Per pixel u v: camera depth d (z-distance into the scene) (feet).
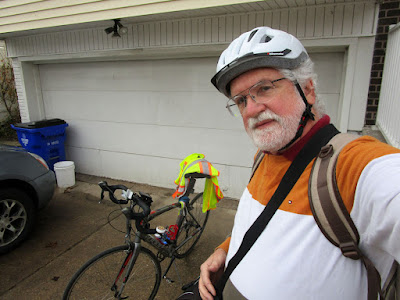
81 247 9.78
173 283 7.98
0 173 9.07
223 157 12.98
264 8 9.79
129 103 14.58
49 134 14.94
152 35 12.26
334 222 2.38
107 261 6.44
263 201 3.11
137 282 7.70
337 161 2.49
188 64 12.79
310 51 10.39
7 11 13.37
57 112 16.97
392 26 9.25
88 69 15.28
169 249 7.45
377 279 2.31
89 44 13.92
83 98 15.83
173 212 12.02
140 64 13.84
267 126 3.02
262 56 2.90
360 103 9.71
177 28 11.69
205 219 9.62
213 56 12.22
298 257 2.56
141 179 15.28
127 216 6.13
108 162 15.98
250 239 2.95
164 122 13.92
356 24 9.09
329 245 2.47
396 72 8.02
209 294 3.46
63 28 13.67
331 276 2.46
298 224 2.64
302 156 2.83
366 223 2.26
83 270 6.06
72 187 14.94
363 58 9.32
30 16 12.78
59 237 10.39
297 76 2.97
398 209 1.91
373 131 9.94
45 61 16.02
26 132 14.55
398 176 2.02
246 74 3.09
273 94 3.01
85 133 16.29
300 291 2.55
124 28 11.96
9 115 27.71
